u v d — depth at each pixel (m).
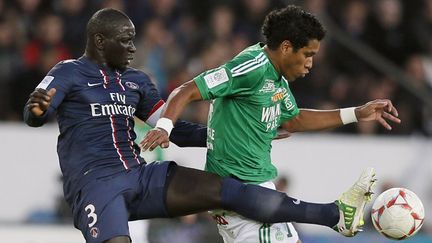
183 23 46.47
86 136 23.05
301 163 41.66
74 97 23.12
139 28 45.66
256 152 23.62
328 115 25.64
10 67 43.06
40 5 45.25
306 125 25.72
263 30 23.70
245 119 23.38
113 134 23.28
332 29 46.66
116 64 23.73
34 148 39.53
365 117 25.34
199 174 23.34
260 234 23.62
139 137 30.31
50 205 39.16
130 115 23.75
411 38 48.41
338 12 47.56
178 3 47.12
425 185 42.59
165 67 43.88
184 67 44.22
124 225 22.47
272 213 22.91
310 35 23.16
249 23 46.97
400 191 23.58
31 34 44.19
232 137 23.48
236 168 23.58
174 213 23.30
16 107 42.62
